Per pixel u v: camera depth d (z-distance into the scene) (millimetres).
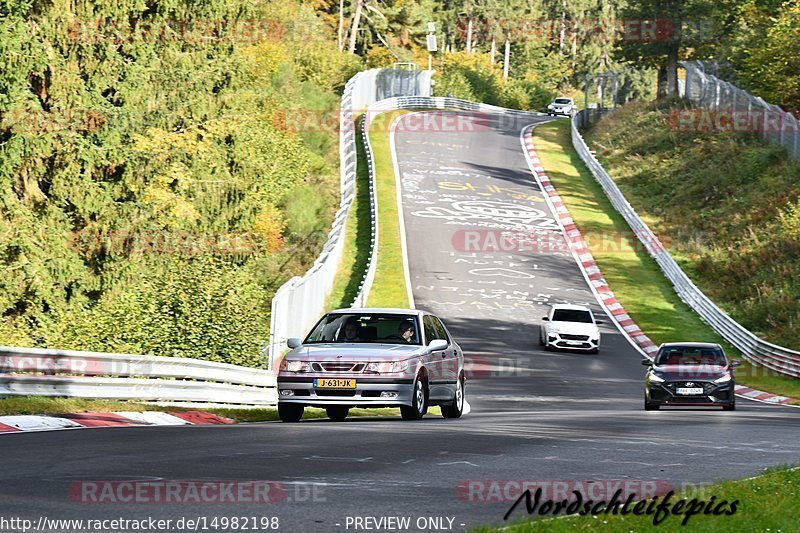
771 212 98938
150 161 70312
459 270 88562
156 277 47531
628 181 126250
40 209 65812
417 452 20828
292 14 161500
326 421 30938
